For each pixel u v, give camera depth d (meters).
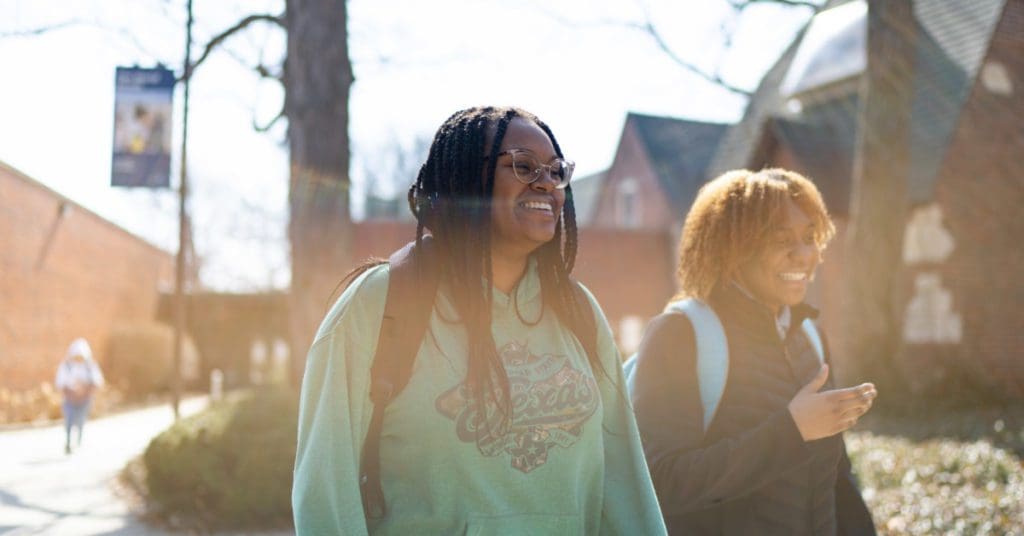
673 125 31.23
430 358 1.66
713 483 2.20
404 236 26.05
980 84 17.52
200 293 34.41
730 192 2.56
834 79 20.95
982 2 18.67
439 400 1.64
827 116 21.36
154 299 34.31
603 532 1.93
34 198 22.28
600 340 1.94
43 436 16.53
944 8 19.75
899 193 12.70
